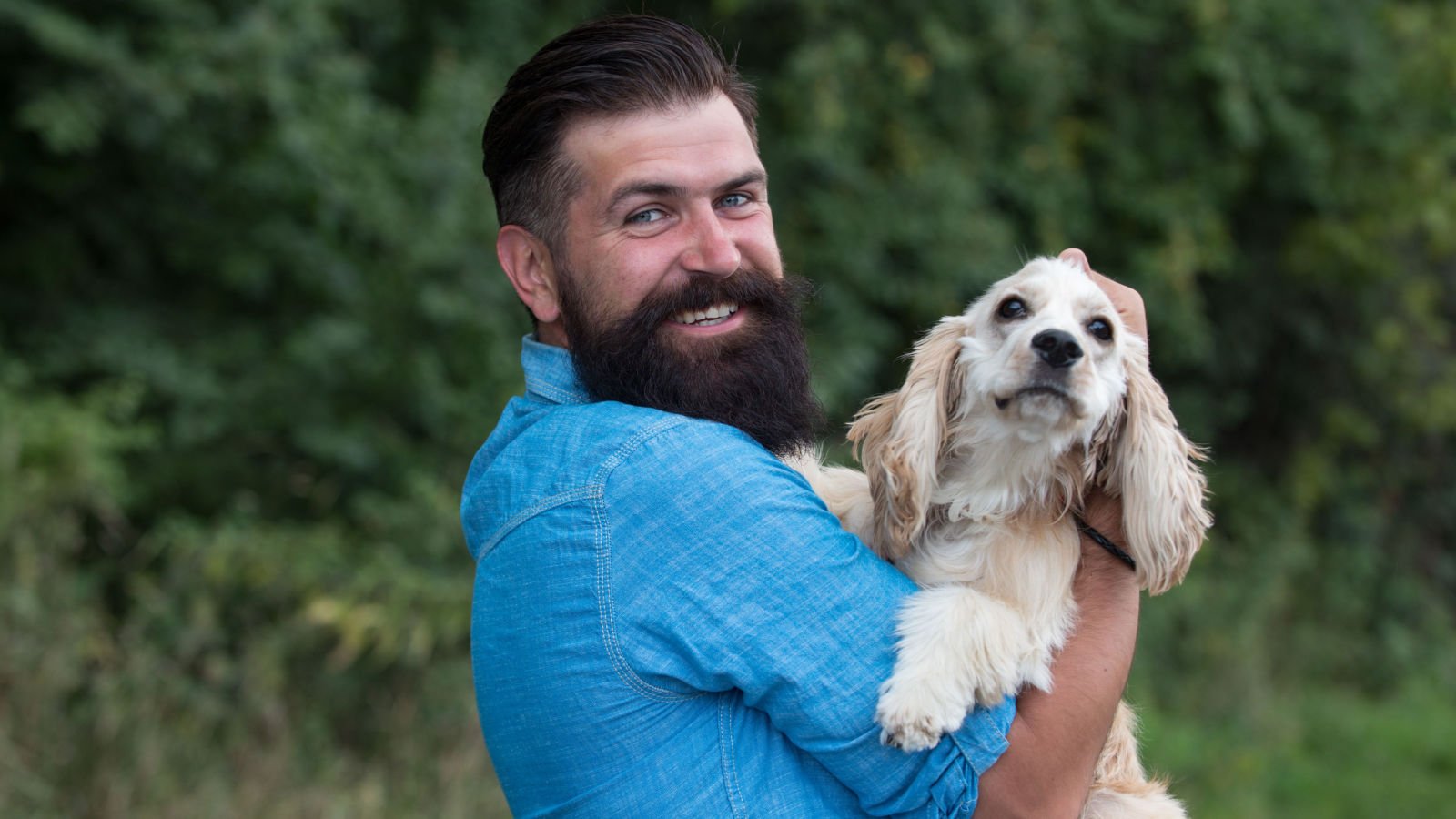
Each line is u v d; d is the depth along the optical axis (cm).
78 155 641
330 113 634
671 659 196
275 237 645
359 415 634
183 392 616
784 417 229
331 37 668
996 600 225
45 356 604
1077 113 975
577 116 220
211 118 629
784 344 229
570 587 200
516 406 238
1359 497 1164
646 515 199
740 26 818
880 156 827
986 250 812
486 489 221
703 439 205
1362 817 720
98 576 536
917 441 256
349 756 502
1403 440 1189
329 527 568
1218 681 852
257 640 503
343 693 518
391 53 746
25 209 652
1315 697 935
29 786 428
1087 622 232
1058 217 887
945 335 266
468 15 749
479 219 648
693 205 219
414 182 646
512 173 231
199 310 669
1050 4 888
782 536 200
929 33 812
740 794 196
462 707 517
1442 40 1049
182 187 657
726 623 195
